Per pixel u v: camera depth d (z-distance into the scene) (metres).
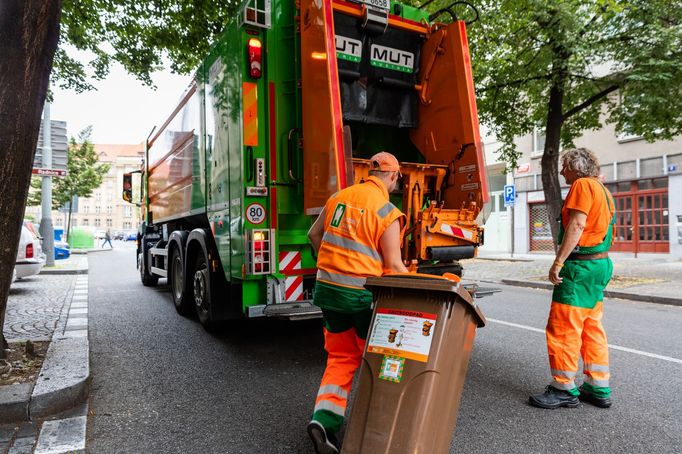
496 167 21.16
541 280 10.72
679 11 9.03
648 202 15.87
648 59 8.82
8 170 3.70
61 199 30.52
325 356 4.84
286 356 4.84
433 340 2.20
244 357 4.81
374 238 2.69
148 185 10.06
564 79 9.78
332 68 4.03
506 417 3.29
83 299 8.45
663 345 5.18
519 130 12.15
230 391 3.86
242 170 4.31
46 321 6.22
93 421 3.27
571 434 3.02
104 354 4.94
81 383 3.59
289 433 3.09
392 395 2.19
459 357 2.33
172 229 8.49
